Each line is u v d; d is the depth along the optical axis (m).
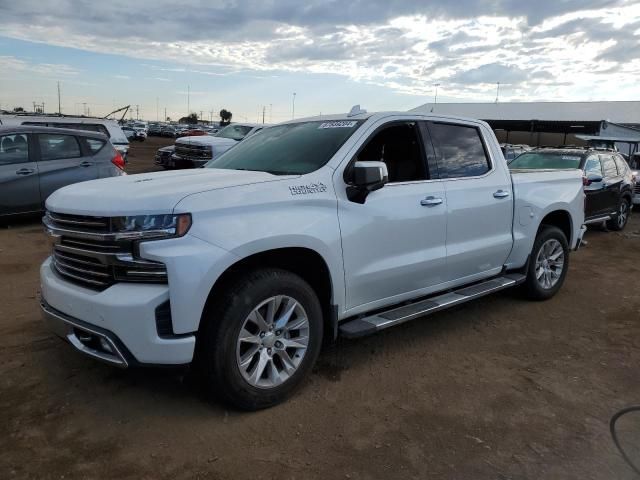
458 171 4.83
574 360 4.44
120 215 3.03
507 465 2.97
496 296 6.25
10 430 3.15
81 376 3.83
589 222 10.95
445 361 4.35
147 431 3.19
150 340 3.02
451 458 3.03
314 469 2.89
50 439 3.08
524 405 3.65
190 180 3.54
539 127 40.50
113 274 3.12
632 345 4.80
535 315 5.57
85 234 3.18
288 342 3.54
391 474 2.87
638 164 16.59
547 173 5.95
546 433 3.30
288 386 3.54
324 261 3.66
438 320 5.37
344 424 3.34
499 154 5.33
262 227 3.31
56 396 3.55
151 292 3.01
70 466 2.85
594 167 11.23
